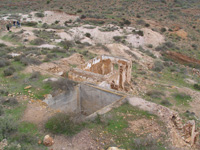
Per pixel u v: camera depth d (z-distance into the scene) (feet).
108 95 44.83
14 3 242.37
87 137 30.53
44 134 31.22
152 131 32.83
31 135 30.78
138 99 42.19
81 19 191.42
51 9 213.05
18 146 26.94
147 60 112.78
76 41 128.26
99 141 29.78
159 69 101.76
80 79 53.62
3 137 29.14
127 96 42.78
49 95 43.96
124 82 71.00
